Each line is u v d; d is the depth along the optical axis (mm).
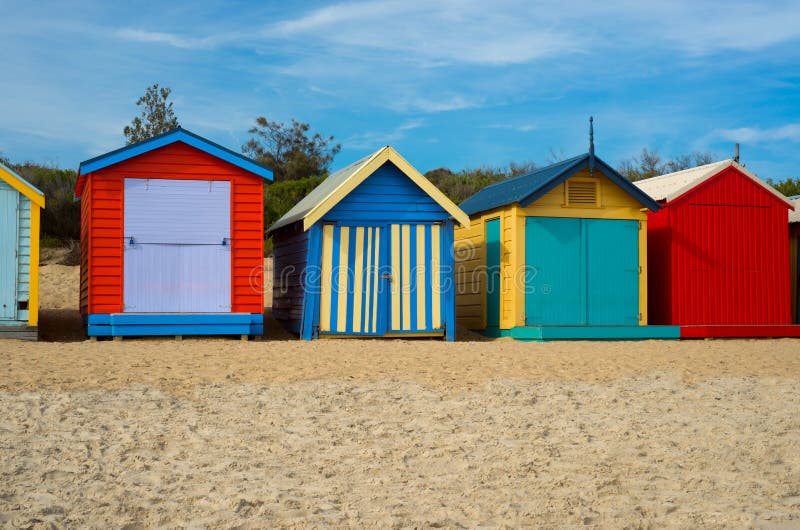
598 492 6398
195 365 11227
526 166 41000
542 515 5836
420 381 10430
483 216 18531
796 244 21156
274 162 49375
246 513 5832
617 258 17359
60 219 28688
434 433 8102
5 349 12438
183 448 7406
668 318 17812
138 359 11633
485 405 9258
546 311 16906
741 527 5617
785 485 6613
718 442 7918
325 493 6312
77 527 5484
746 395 10102
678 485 6621
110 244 14953
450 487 6516
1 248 14375
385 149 15781
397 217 16094
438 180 40594
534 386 10281
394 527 5590
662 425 8531
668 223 17906
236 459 7129
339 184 16422
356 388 9891
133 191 15094
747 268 18375
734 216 18344
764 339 17266
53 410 8422
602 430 8312
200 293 15305
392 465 7082
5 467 6711
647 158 42750
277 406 8961
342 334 15781
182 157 15312
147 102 34219
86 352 12352
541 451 7535
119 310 14922
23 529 5371
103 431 7812
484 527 5609
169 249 15211
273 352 12820
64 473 6645
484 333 18281
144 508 5875
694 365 12305
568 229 17109
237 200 15531
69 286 22547
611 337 16375
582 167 16891
